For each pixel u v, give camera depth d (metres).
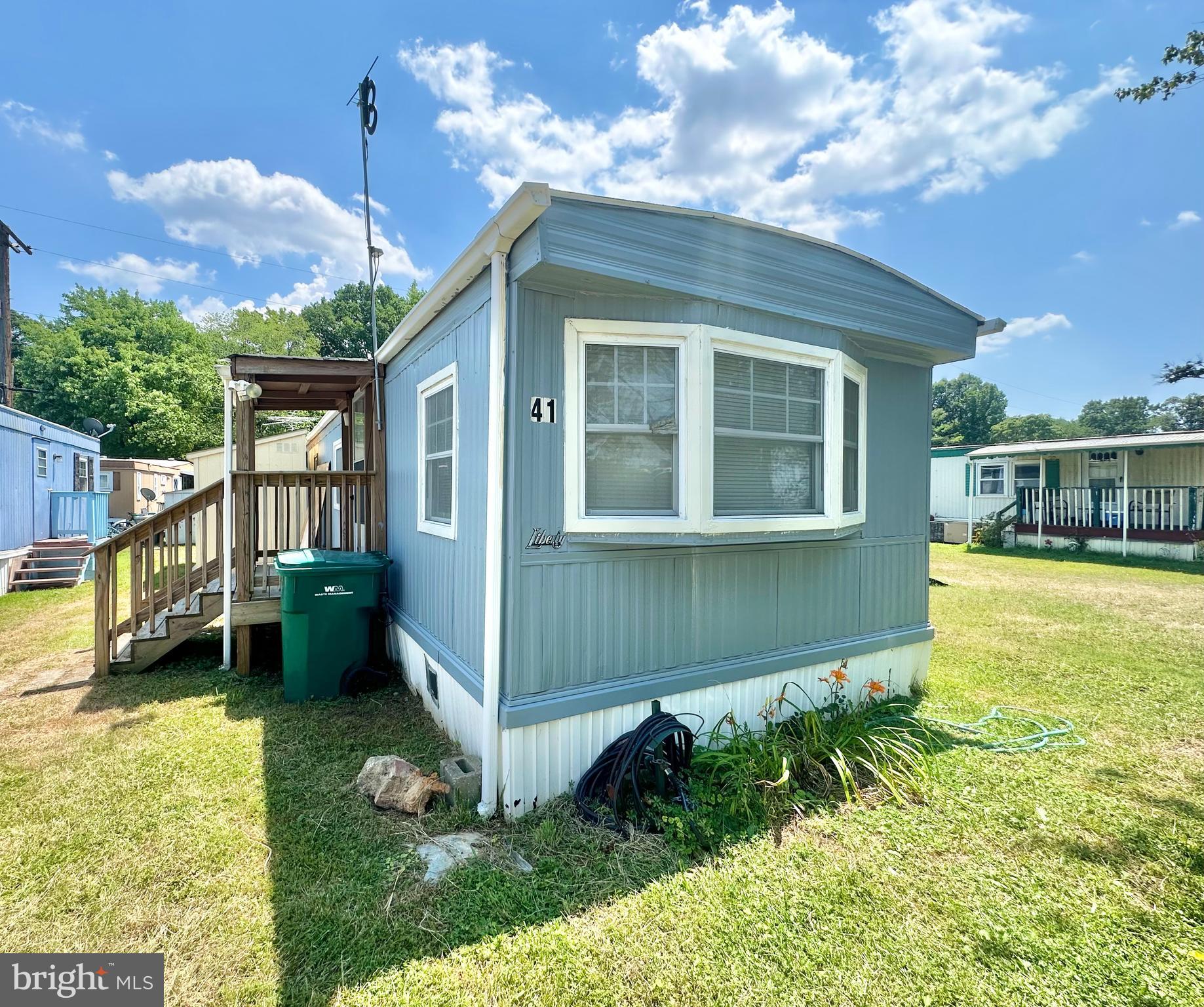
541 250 2.41
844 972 1.82
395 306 38.03
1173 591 9.26
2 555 9.47
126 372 25.27
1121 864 2.39
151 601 4.98
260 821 2.64
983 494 17.44
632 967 1.83
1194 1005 1.71
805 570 3.79
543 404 2.74
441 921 2.02
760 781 2.88
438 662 3.73
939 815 2.75
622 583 3.00
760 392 3.26
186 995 1.71
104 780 3.02
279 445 12.11
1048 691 4.59
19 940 1.92
